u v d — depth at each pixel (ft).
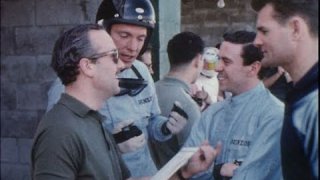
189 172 6.23
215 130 6.98
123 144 8.04
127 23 7.54
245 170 6.35
